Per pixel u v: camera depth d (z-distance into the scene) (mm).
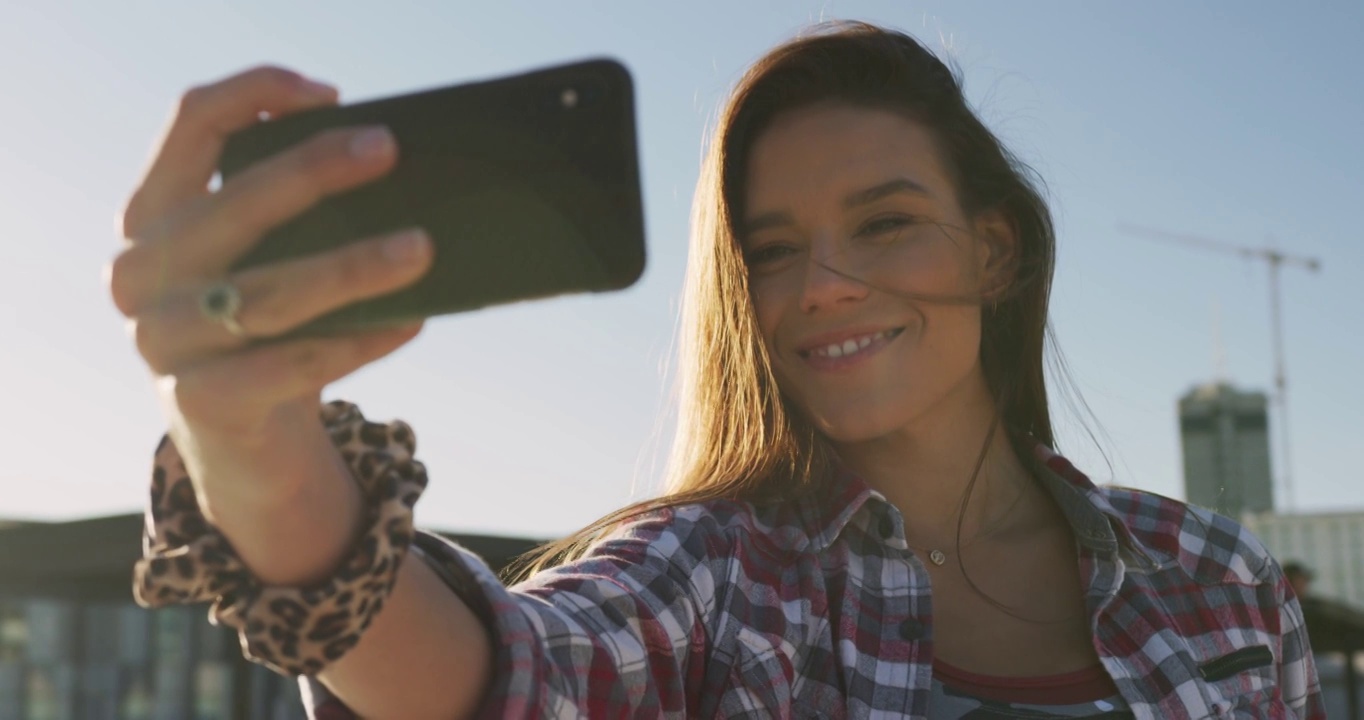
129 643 6234
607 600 1339
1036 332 1925
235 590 938
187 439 843
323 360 826
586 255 902
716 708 1470
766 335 1709
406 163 913
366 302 836
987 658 1668
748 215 1729
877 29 1803
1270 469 40219
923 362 1682
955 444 1794
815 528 1658
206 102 890
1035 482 1844
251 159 919
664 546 1498
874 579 1650
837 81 1745
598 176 913
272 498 881
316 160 799
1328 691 12023
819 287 1645
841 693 1565
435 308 895
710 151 1776
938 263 1689
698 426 1739
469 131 919
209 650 6445
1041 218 1892
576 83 927
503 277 897
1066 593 1744
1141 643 1702
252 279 774
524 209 904
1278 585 1931
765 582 1579
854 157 1697
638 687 1276
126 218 885
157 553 962
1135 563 1799
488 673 1083
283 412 865
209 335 793
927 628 1615
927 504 1781
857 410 1652
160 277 805
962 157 1785
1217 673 1778
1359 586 25859
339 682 1026
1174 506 1910
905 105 1756
